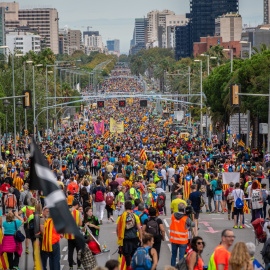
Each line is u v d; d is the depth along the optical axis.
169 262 56.47
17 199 82.75
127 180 86.12
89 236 49.66
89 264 45.91
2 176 104.06
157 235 50.22
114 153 159.25
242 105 196.88
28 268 54.59
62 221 26.48
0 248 51.34
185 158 136.38
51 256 48.50
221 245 36.03
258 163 106.81
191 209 50.66
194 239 38.56
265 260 43.88
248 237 69.56
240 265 32.22
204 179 89.88
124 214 49.03
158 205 71.75
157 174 102.62
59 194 27.00
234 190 75.75
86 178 91.75
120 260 50.28
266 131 167.12
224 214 90.00
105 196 80.88
